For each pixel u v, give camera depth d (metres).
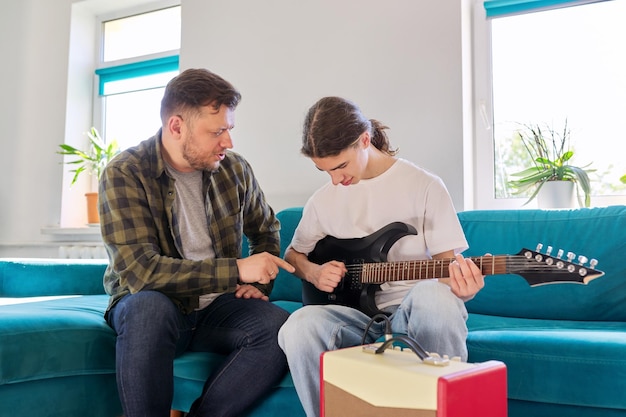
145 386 1.35
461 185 2.24
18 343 1.40
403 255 1.58
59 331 1.49
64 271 2.23
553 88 2.33
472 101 2.43
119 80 3.34
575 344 1.26
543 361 1.28
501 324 1.64
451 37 2.28
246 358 1.45
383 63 2.40
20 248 3.30
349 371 0.99
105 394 1.62
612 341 1.25
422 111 2.32
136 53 3.34
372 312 1.54
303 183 2.54
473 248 1.93
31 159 3.34
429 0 2.33
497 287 1.86
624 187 2.19
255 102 2.67
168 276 1.46
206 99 1.53
